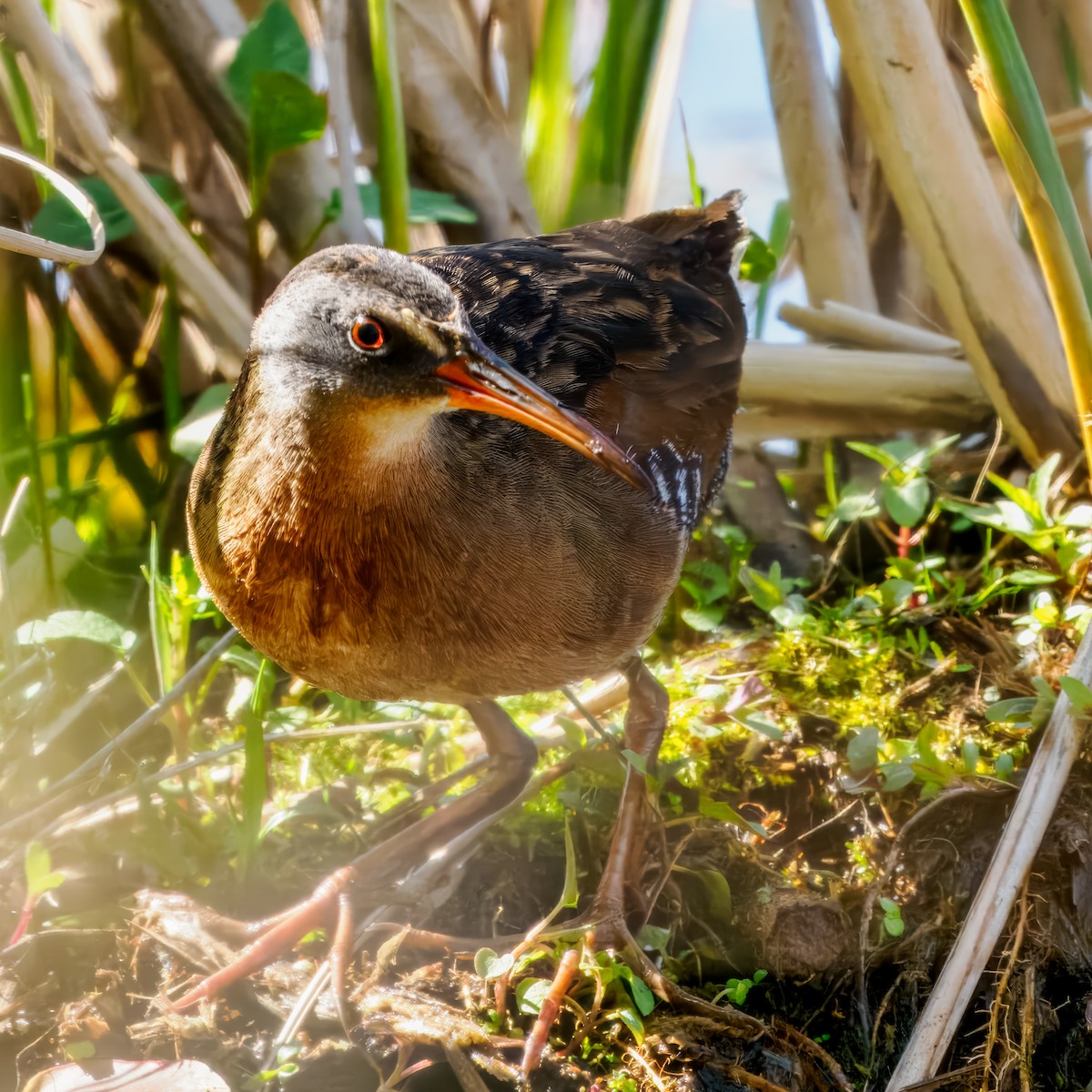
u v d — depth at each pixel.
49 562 7.55
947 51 8.88
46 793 6.49
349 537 5.56
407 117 9.06
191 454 7.61
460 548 5.65
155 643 7.00
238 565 5.71
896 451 8.08
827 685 7.36
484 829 6.34
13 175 8.74
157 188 8.73
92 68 9.13
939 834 6.62
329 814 6.70
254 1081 5.51
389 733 7.25
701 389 6.87
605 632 6.15
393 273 5.31
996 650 7.52
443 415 5.69
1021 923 6.02
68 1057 5.50
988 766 6.85
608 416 6.30
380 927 5.96
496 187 9.23
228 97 8.45
